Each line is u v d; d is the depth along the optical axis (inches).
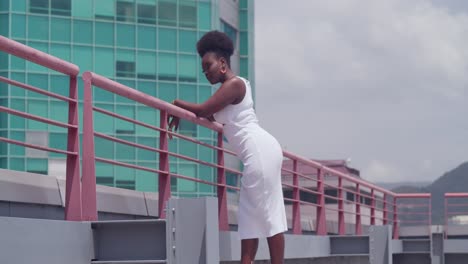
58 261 252.5
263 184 275.7
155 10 3029.0
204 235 248.8
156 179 2979.8
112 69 2962.6
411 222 985.5
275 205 278.4
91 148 287.6
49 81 2812.5
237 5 3440.0
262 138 276.5
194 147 3095.5
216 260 252.2
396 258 917.2
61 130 2817.4
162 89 3034.0
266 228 277.4
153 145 2979.8
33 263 243.1
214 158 3139.8
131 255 262.8
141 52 3009.4
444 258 935.0
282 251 279.9
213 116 287.1
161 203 355.6
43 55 260.5
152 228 261.1
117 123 2920.8
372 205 848.9
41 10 2859.3
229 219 493.7
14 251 236.7
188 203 251.4
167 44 3048.7
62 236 255.1
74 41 2906.0
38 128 2790.4
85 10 2925.7
